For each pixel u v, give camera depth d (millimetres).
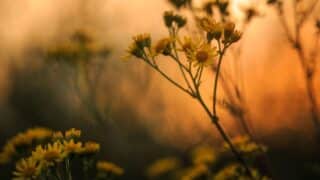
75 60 6504
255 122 6191
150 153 8109
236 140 4434
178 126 7348
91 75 6520
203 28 3605
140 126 8164
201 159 5137
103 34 8070
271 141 6910
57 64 6535
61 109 9555
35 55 9914
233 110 4551
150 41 3639
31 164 3445
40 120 9812
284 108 6109
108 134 6852
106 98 7730
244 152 4383
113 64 7883
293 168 6898
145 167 8062
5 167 5840
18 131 9859
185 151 7074
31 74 10008
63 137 3637
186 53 3557
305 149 6867
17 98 10016
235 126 5555
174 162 6902
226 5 4785
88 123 7438
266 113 6137
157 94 7871
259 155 4543
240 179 4340
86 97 6500
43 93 9820
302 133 6625
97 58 6559
